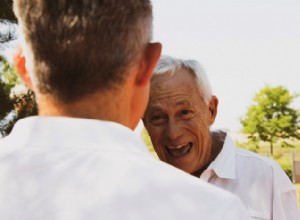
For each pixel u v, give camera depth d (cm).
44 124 126
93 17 122
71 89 123
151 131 275
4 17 934
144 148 127
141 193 116
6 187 120
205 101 273
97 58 122
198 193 117
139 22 127
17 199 119
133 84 131
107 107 126
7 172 122
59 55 122
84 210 115
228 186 278
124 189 117
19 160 123
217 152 291
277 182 277
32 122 128
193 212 115
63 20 122
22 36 129
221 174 275
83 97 124
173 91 267
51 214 116
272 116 3597
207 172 279
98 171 119
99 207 115
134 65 128
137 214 114
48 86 124
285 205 279
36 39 125
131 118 134
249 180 279
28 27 126
